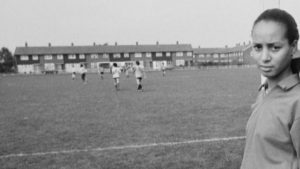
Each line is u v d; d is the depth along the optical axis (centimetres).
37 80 4488
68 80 4209
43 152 621
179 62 11088
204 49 13362
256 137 138
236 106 1177
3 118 1078
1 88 2856
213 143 638
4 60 10662
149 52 10788
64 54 10156
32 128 880
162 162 533
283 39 126
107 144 666
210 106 1198
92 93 2017
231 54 13050
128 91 2067
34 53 9881
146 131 779
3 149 652
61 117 1061
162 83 2788
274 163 133
